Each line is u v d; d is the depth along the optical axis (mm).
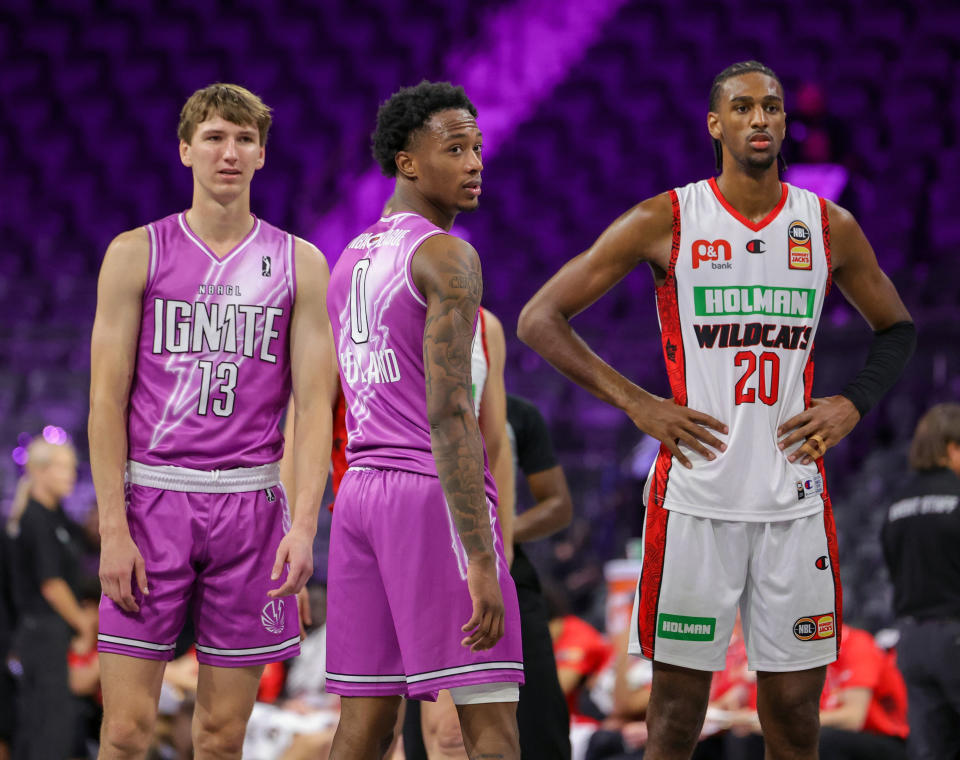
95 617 12555
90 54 34188
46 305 29688
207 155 6266
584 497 23000
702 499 5859
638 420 6000
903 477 18922
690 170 31469
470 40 33500
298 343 6477
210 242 6363
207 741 6250
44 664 12219
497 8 33594
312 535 6234
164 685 10469
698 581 5859
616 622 10648
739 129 5910
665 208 6047
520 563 7980
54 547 12453
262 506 6316
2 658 12750
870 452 21062
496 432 7430
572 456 23688
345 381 5777
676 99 32125
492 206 31609
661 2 32844
